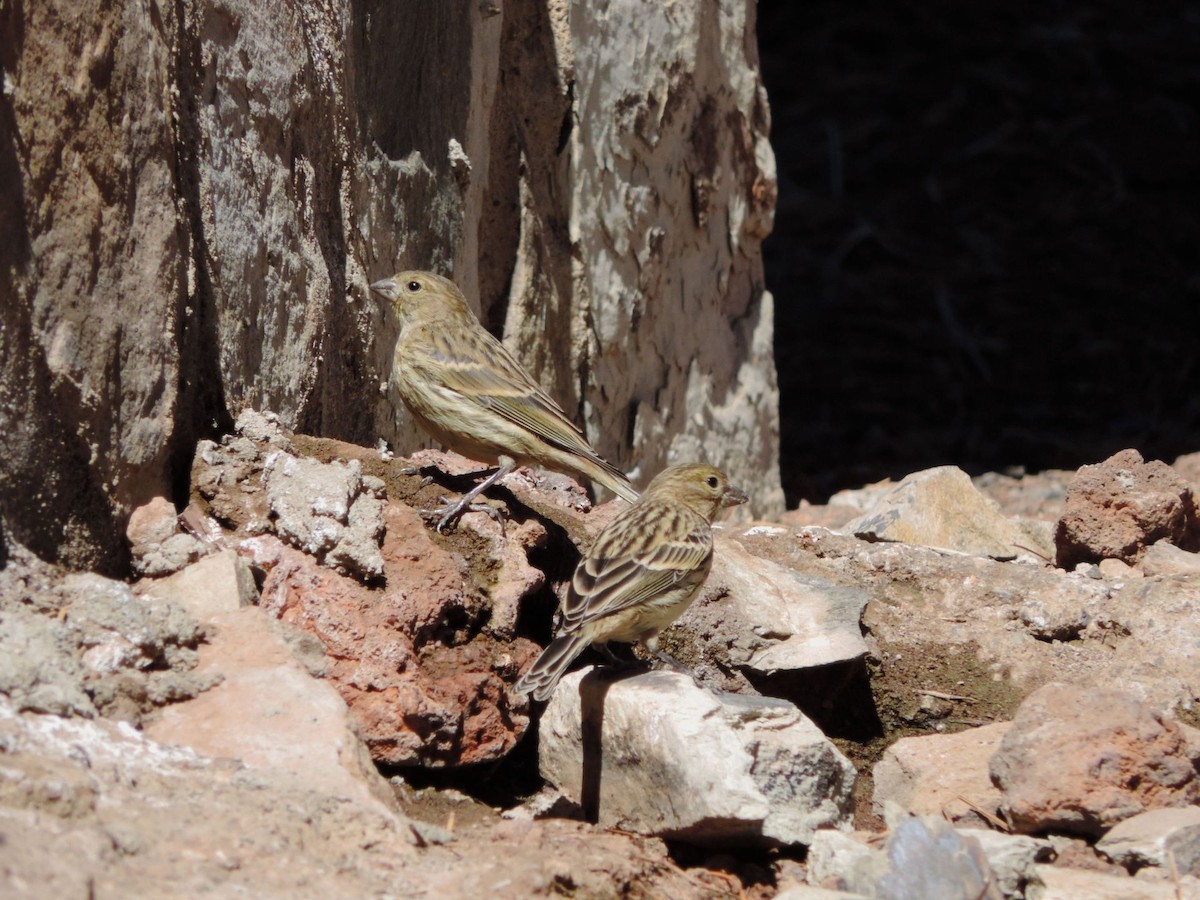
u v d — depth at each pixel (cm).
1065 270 2881
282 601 920
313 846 712
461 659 945
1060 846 887
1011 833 918
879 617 1148
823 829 893
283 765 773
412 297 1112
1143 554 1250
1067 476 2070
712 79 1593
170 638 839
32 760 700
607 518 1209
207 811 712
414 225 1266
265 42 1038
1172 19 3503
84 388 871
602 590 931
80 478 877
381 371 1227
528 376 1102
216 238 985
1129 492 1252
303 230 1090
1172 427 2375
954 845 807
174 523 930
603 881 764
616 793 912
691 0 1540
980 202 3086
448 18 1294
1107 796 888
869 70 3453
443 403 1080
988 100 3341
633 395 1560
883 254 2962
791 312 2811
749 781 847
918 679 1116
